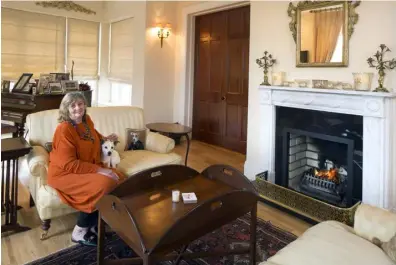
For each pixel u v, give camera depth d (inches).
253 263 80.0
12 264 78.8
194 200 75.9
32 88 175.8
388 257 56.5
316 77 124.9
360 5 111.0
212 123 221.1
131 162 109.9
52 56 226.8
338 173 125.1
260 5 144.5
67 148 87.5
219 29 208.8
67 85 190.7
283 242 94.2
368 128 105.3
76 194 88.6
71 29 235.0
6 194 92.7
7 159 88.2
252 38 149.5
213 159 187.2
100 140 103.0
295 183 137.7
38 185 91.9
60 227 99.2
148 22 215.3
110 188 86.1
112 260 76.3
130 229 60.2
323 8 120.2
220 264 82.4
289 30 133.0
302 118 126.1
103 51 254.8
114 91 258.2
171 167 87.4
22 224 99.0
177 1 227.5
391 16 104.0
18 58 209.9
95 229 92.0
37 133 106.2
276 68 139.0
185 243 60.9
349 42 114.4
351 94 107.0
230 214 70.1
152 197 77.5
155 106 227.3
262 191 123.6
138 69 222.7
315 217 107.4
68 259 82.1
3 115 170.1
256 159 150.6
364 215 65.5
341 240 61.1
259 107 147.2
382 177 103.8
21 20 209.0
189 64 227.6
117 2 237.1
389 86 105.2
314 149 137.1
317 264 53.8
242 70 196.5
